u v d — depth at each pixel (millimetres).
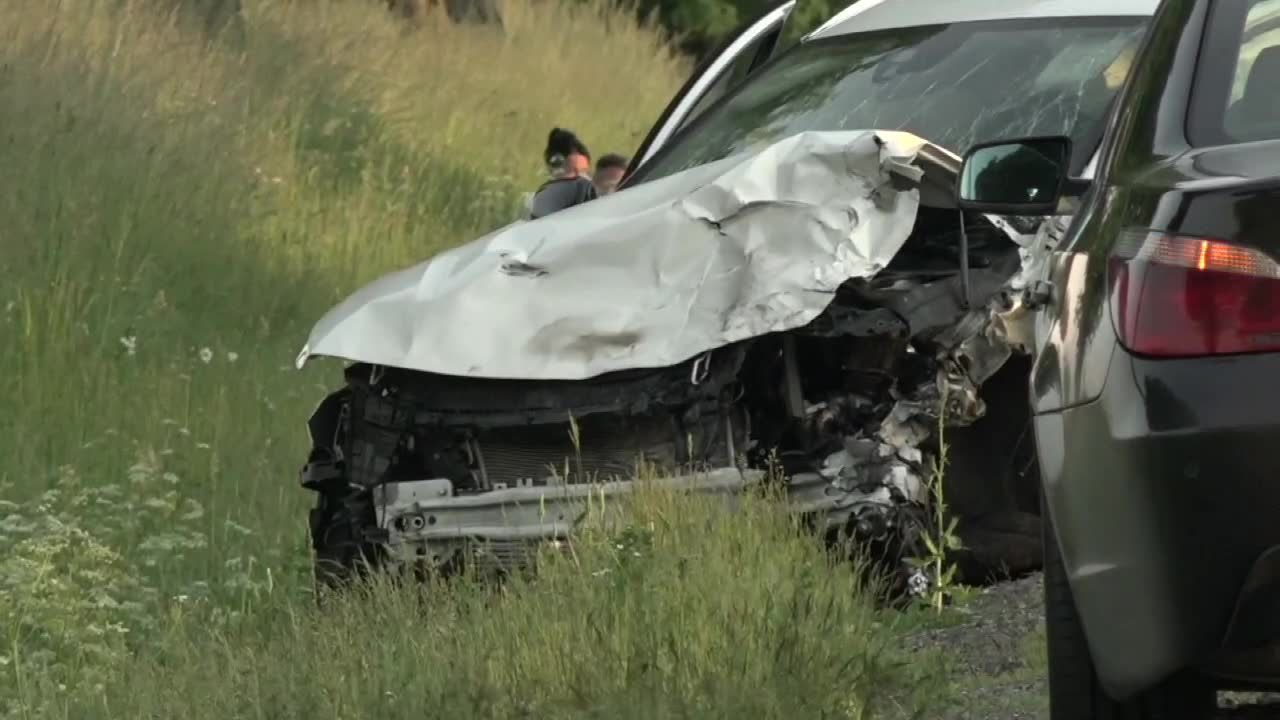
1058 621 14039
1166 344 12250
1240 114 13734
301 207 46188
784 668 16719
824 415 21234
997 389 22297
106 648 21281
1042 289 15031
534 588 19547
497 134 60812
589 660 17031
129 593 23516
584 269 22094
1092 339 12898
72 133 39438
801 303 20891
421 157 53469
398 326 22125
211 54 48281
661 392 21297
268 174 46562
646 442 21531
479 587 20422
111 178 39281
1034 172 16734
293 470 30359
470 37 70562
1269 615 12016
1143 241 12664
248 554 26406
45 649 21406
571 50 74312
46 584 22531
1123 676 12734
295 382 35031
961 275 21547
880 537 21031
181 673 19125
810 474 21281
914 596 20938
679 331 21234
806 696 15984
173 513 27359
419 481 21703
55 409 31000
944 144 23719
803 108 25062
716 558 18906
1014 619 19828
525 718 15625
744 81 26578
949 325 21359
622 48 77375
